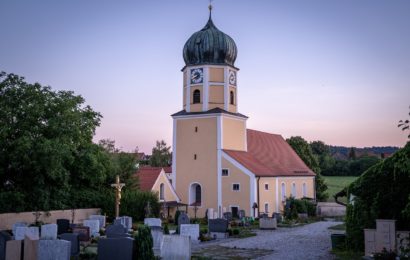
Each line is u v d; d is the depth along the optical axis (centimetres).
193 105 5144
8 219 3550
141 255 2012
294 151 7119
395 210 2398
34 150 3453
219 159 5009
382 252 2147
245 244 2923
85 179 4338
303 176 6294
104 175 4234
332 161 11638
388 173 2416
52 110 3675
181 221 3341
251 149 5712
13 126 3525
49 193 3875
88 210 4247
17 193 3631
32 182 3778
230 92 5181
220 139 5016
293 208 4947
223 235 3269
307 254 2483
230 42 5141
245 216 4628
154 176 5006
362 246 2483
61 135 3631
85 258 2239
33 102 3584
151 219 3416
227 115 5091
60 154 3503
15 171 3681
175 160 5247
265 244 2919
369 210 2469
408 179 2373
